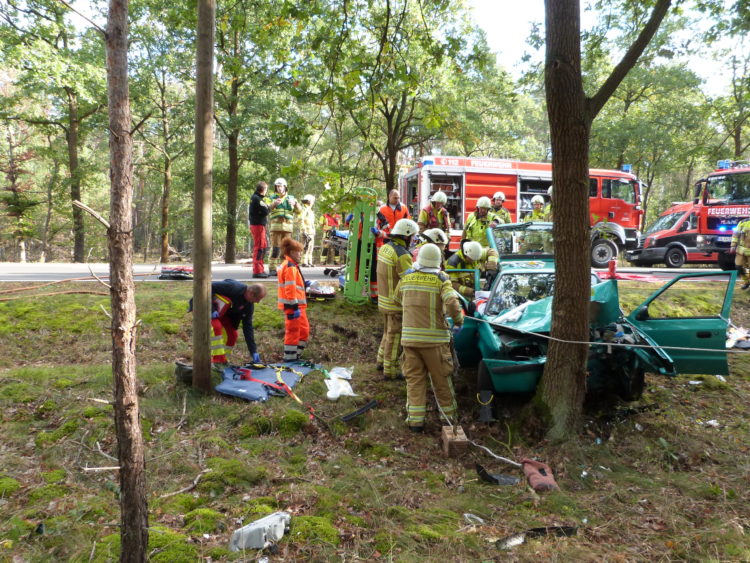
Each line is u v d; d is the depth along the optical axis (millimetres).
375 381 6066
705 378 6570
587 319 4777
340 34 6051
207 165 5195
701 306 5980
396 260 5945
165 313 7484
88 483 3912
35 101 23312
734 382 6547
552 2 4523
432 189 14391
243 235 30812
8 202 28000
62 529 3279
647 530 3510
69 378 5430
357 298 8633
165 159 26281
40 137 30953
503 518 3676
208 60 5098
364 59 6109
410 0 9008
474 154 30297
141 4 18297
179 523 3436
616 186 15109
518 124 30734
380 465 4410
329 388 5645
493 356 5164
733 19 7422
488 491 4055
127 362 2316
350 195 5105
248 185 21781
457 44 6035
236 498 3795
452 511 3729
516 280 6230
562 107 4574
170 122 25703
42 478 3900
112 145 2172
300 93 5680
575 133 4605
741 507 3785
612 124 25375
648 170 28234
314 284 8781
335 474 4215
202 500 3742
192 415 4988
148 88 21078
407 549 3178
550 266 6543
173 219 29344
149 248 50844
